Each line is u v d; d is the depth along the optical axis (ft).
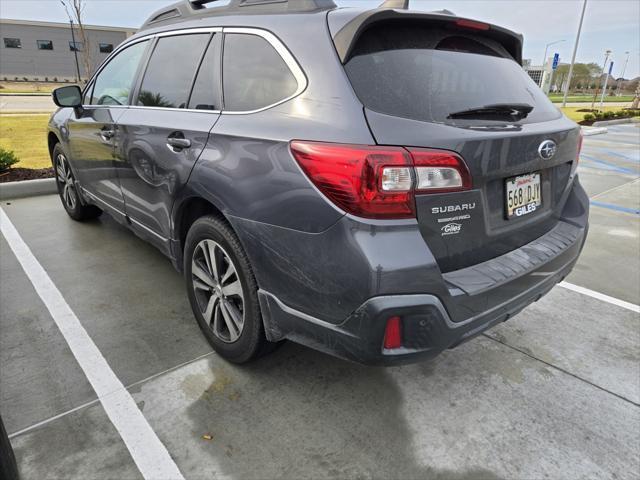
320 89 5.90
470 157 5.66
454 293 5.59
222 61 7.61
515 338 9.13
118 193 10.58
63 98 11.44
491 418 6.93
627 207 19.74
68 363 7.82
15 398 6.95
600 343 9.04
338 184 5.33
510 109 6.60
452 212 5.67
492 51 7.44
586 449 6.41
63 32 165.99
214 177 6.84
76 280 10.88
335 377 7.70
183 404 6.95
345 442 6.38
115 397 7.05
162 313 9.52
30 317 9.23
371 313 5.30
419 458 6.17
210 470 5.84
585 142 43.98
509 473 5.99
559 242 7.45
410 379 7.75
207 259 7.63
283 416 6.79
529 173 6.88
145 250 12.75
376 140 5.27
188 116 7.91
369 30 6.06
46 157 24.48
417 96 5.82
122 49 11.07
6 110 56.65
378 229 5.26
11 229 14.25
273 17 7.06
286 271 6.04
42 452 6.00
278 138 5.99
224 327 7.90
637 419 7.00
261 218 6.14
